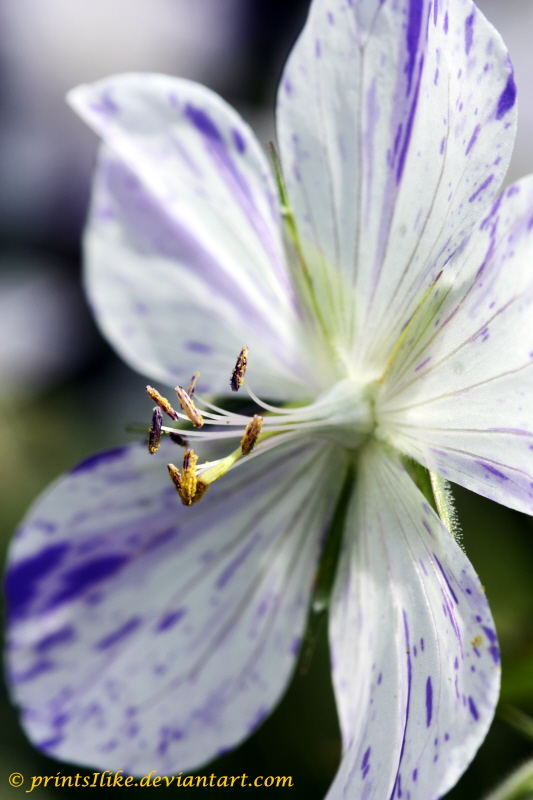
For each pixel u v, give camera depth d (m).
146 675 0.11
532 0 0.15
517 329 0.09
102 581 0.11
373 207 0.10
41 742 0.11
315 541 0.11
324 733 0.13
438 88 0.10
